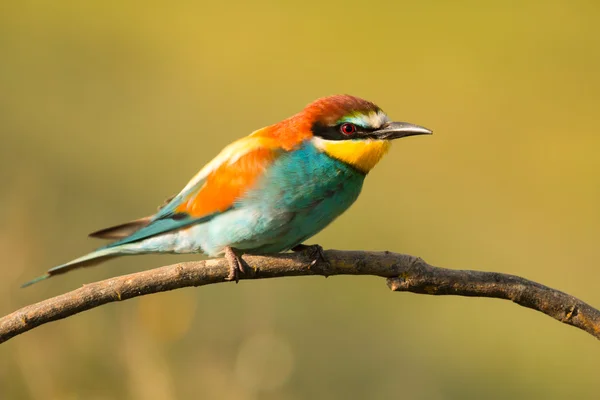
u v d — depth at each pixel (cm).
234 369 898
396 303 1186
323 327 1133
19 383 892
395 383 1108
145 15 1877
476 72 1848
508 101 1791
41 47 1683
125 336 895
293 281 1138
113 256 837
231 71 1780
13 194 1141
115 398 877
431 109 1791
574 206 1522
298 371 1077
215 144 1556
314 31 1948
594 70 1867
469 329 1198
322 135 779
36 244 1019
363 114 778
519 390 1155
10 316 599
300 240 812
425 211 1488
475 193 1541
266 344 894
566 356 1195
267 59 1839
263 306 1070
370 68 1878
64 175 1339
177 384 873
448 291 631
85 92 1573
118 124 1498
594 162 1634
